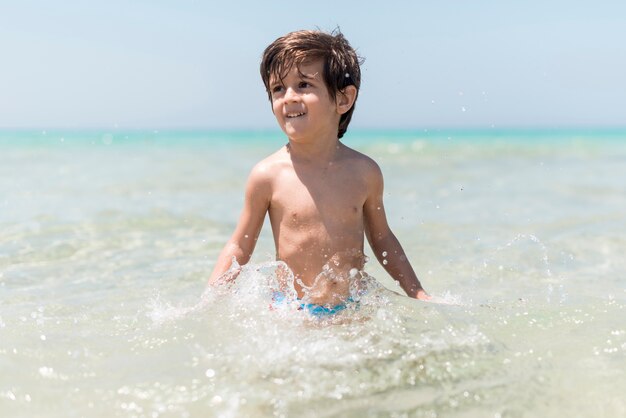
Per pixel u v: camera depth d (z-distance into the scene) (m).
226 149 22.64
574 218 5.51
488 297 3.04
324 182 2.76
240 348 2.22
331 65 2.75
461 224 5.27
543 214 5.81
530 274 3.57
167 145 27.61
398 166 13.53
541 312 2.68
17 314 2.71
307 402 1.88
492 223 5.32
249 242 2.84
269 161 2.84
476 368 2.10
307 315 2.52
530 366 2.13
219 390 1.94
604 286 3.28
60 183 8.23
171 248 4.27
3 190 7.24
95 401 1.87
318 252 2.72
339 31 2.94
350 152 2.89
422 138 44.38
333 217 2.74
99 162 13.27
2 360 2.12
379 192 2.91
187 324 2.45
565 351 2.24
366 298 2.66
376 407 1.87
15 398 1.88
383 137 47.56
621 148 23.34
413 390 1.96
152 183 8.44
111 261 3.86
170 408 1.84
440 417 1.83
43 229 4.80
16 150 19.73
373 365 2.10
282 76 2.72
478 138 43.88
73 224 5.04
